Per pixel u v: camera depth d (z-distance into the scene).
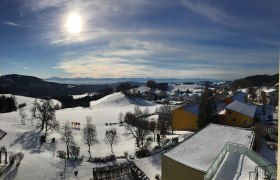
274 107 75.62
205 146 22.02
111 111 96.50
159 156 35.66
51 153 41.84
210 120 45.69
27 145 46.78
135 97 138.75
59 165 34.91
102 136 52.84
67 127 52.12
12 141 48.91
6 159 35.09
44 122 63.62
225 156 17.61
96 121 75.19
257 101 88.69
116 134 51.94
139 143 44.31
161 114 62.06
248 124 49.09
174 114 54.50
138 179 28.84
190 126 53.06
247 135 23.84
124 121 68.06
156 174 30.53
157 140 43.47
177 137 43.00
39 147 45.56
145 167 32.94
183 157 20.30
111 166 31.48
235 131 24.86
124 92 143.25
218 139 23.34
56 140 50.25
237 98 74.69
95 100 161.88
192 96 135.62
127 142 47.78
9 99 106.12
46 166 34.38
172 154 21.05
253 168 15.32
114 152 42.31
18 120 70.81
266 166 14.35
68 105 147.00
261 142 33.41
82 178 31.42
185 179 18.94
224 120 50.69
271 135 39.31
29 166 34.03
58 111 105.19
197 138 24.09
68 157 38.53
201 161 19.17
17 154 35.78
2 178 30.70
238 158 17.11
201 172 17.56
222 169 15.41
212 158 19.39
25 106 117.50
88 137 43.75
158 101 138.25
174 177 19.91
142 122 49.25
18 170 32.81
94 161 36.84
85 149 44.72
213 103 46.78
